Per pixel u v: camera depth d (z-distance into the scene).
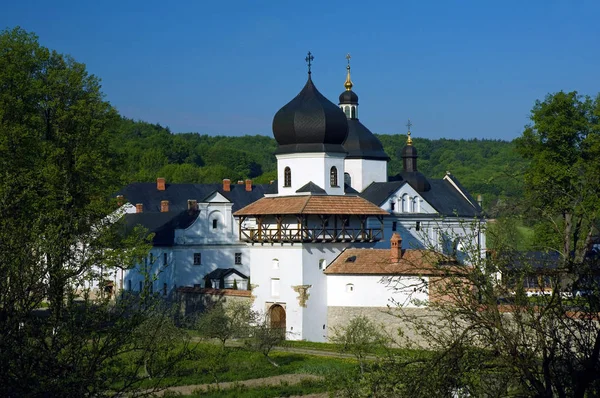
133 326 33.34
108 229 43.44
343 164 110.25
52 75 88.94
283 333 97.62
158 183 166.38
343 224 106.00
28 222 36.31
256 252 106.69
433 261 33.59
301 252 101.88
